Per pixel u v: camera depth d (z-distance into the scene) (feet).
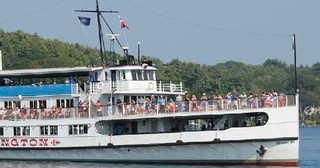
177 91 654.12
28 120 638.94
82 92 636.89
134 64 633.61
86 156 617.62
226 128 578.25
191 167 579.89
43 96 649.61
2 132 652.89
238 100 572.51
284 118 561.43
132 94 623.77
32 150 638.53
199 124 615.57
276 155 565.12
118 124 615.98
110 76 624.59
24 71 655.35
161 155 592.60
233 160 575.38
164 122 602.44
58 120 625.82
